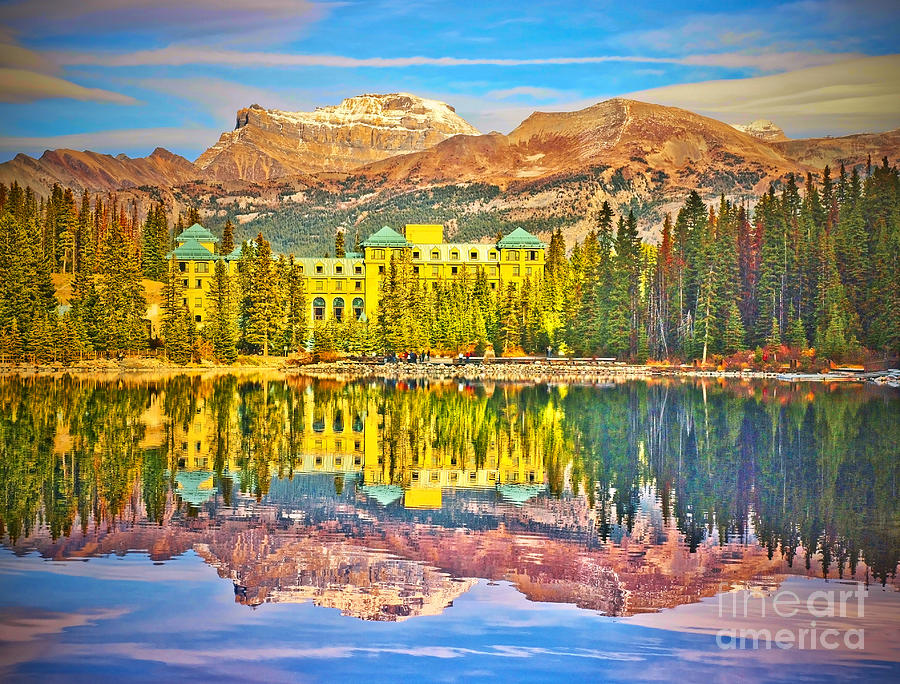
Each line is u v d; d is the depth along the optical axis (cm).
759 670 3406
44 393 12444
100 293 18512
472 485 6531
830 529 5372
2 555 4678
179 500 5919
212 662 3453
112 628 3756
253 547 4888
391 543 5016
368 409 11281
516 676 3366
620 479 6825
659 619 3928
